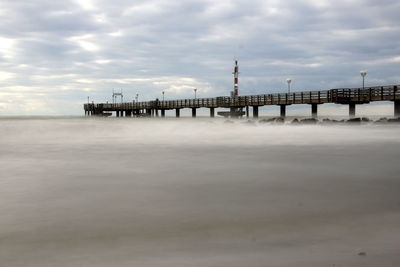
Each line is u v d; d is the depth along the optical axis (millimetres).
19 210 5691
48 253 3881
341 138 22750
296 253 3768
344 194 6773
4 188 7414
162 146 17906
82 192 7027
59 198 6523
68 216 5340
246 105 53969
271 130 31984
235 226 4801
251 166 10617
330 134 26562
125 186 7625
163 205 5980
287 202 6148
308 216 5242
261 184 7805
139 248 4000
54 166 10797
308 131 30000
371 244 4016
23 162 11758
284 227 4734
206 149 16156
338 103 40688
